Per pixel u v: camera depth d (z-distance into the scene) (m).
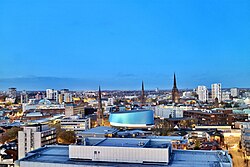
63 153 131.75
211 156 123.06
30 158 124.12
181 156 123.25
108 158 118.62
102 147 119.31
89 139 138.38
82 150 120.62
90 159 119.94
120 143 128.50
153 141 131.88
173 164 113.31
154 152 114.50
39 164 117.12
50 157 125.69
